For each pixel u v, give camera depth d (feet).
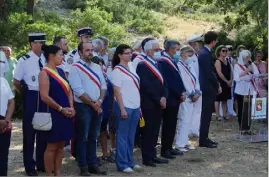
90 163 22.38
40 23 52.42
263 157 26.37
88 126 21.59
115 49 24.02
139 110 22.80
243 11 45.96
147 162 24.17
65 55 24.72
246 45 48.03
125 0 83.46
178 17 88.69
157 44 23.59
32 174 22.07
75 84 21.11
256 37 47.70
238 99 32.17
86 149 22.29
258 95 30.42
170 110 25.08
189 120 27.14
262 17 42.93
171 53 25.32
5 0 55.31
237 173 23.52
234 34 57.72
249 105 30.50
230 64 36.01
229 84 35.47
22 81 21.47
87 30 24.29
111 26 66.08
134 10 83.35
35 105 21.25
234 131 32.86
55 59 19.90
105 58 26.25
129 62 22.70
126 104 22.27
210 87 28.07
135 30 77.56
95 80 21.50
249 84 30.48
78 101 21.25
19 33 48.42
